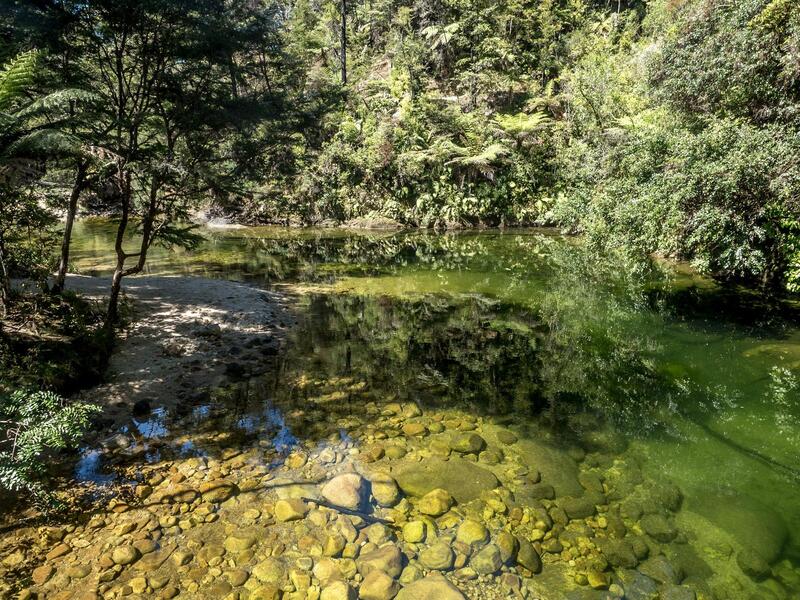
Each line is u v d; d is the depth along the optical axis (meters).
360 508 3.71
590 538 3.49
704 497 4.00
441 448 4.64
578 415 5.45
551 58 27.84
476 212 23.36
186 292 9.40
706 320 8.75
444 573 3.13
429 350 7.63
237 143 8.01
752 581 3.12
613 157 11.12
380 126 23.97
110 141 5.98
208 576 3.03
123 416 5.02
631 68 18.17
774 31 8.05
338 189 24.02
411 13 33.38
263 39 7.47
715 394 5.92
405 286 12.16
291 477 4.09
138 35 6.31
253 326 8.14
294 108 8.66
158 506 3.67
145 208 6.91
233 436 4.76
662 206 7.88
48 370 4.93
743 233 7.36
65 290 6.97
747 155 6.92
